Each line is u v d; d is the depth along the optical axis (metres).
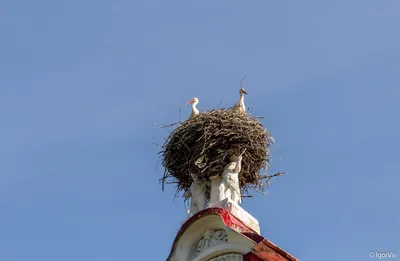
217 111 24.16
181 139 23.42
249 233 19.75
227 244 20.02
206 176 22.52
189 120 23.95
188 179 23.56
